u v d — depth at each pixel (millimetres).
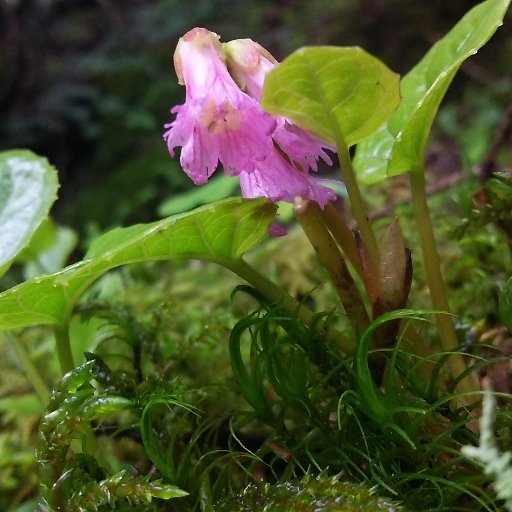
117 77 1023
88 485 147
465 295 209
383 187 287
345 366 161
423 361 156
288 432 163
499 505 150
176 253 157
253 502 147
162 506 160
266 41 982
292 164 156
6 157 194
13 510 199
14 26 1025
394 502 141
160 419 171
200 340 187
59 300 162
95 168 933
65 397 150
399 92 149
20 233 184
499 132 231
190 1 1132
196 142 151
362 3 868
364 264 157
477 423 157
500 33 723
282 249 288
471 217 185
